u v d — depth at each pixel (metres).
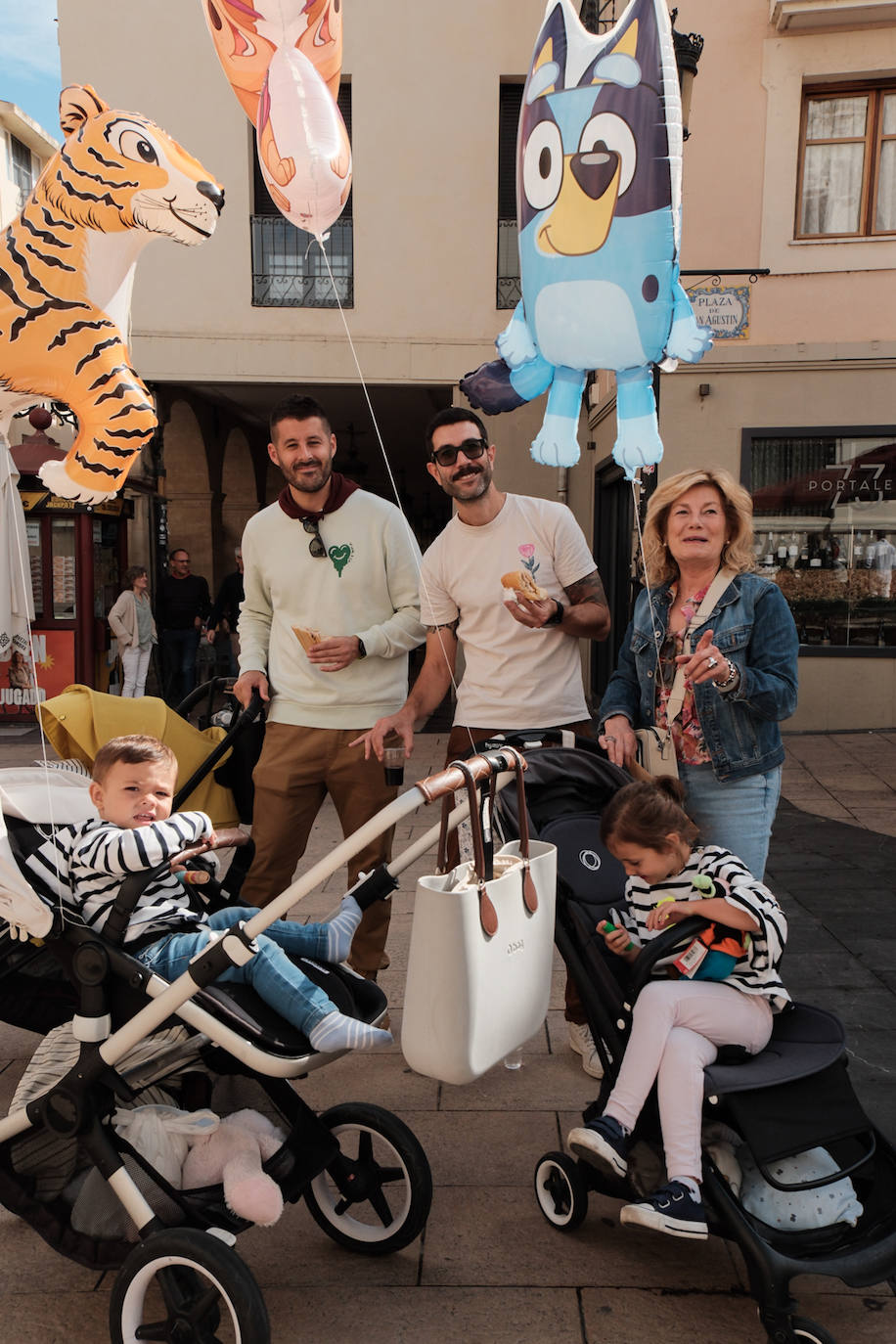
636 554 4.30
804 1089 2.16
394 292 10.91
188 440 13.66
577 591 3.21
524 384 2.89
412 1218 2.30
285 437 3.30
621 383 2.69
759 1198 2.12
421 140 10.70
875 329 8.99
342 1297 2.25
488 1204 2.58
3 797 2.51
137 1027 2.12
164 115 10.54
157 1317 2.21
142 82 10.47
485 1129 2.93
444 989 2.00
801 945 4.30
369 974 3.60
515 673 3.21
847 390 9.05
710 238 9.10
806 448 9.22
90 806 2.67
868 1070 3.19
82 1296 2.28
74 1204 2.20
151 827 2.23
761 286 9.07
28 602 3.03
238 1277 1.90
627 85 2.29
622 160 2.32
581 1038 3.24
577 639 3.27
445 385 11.05
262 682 3.57
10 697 10.55
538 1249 2.40
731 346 9.10
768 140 8.95
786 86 8.88
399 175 10.74
